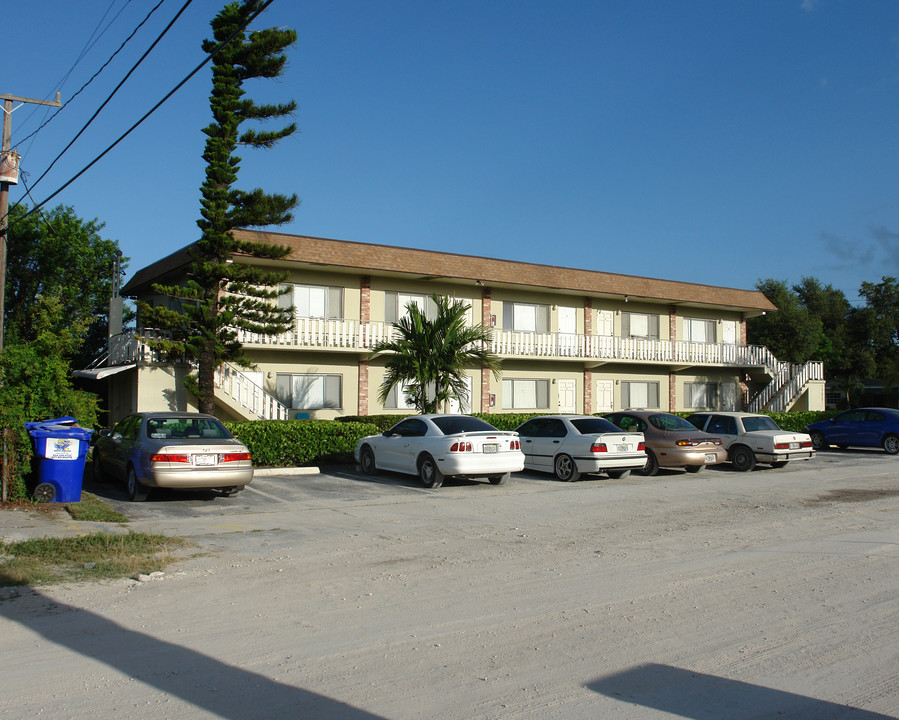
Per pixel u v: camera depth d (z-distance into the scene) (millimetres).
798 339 41594
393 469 16844
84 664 5414
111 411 24984
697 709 4730
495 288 28141
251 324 19391
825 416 31453
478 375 27844
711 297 32844
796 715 4656
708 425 20734
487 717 4566
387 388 20312
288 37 18547
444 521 11805
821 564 8766
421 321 20250
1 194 19156
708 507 13328
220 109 18422
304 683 5078
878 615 6754
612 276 30703
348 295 24906
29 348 13828
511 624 6434
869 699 4910
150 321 18453
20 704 4684
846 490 15758
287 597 7258
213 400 19109
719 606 7012
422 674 5258
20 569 8047
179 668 5348
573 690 5004
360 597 7270
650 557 9133
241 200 18625
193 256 19078
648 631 6266
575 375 30359
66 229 30391
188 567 8508
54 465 12555
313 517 12133
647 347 31125
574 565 8695
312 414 24203
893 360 42344
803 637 6145
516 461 15758
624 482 16969
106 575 8031
